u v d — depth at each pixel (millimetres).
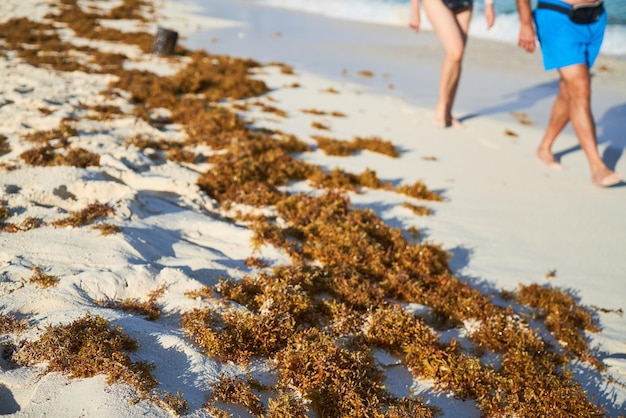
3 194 3209
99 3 10727
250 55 7066
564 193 3961
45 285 2645
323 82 5965
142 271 2775
